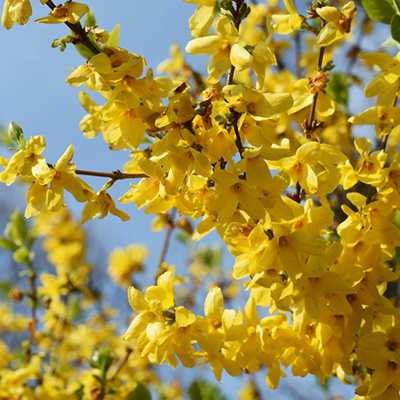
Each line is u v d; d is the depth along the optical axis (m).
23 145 0.92
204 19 0.90
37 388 1.21
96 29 0.92
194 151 0.87
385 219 0.92
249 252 0.89
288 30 0.95
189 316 0.89
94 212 0.92
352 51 1.34
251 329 0.91
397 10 1.01
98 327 1.92
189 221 1.25
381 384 0.90
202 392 1.30
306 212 0.91
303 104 0.96
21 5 0.90
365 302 0.91
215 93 0.89
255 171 0.88
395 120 0.93
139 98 0.93
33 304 1.52
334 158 0.91
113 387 1.16
